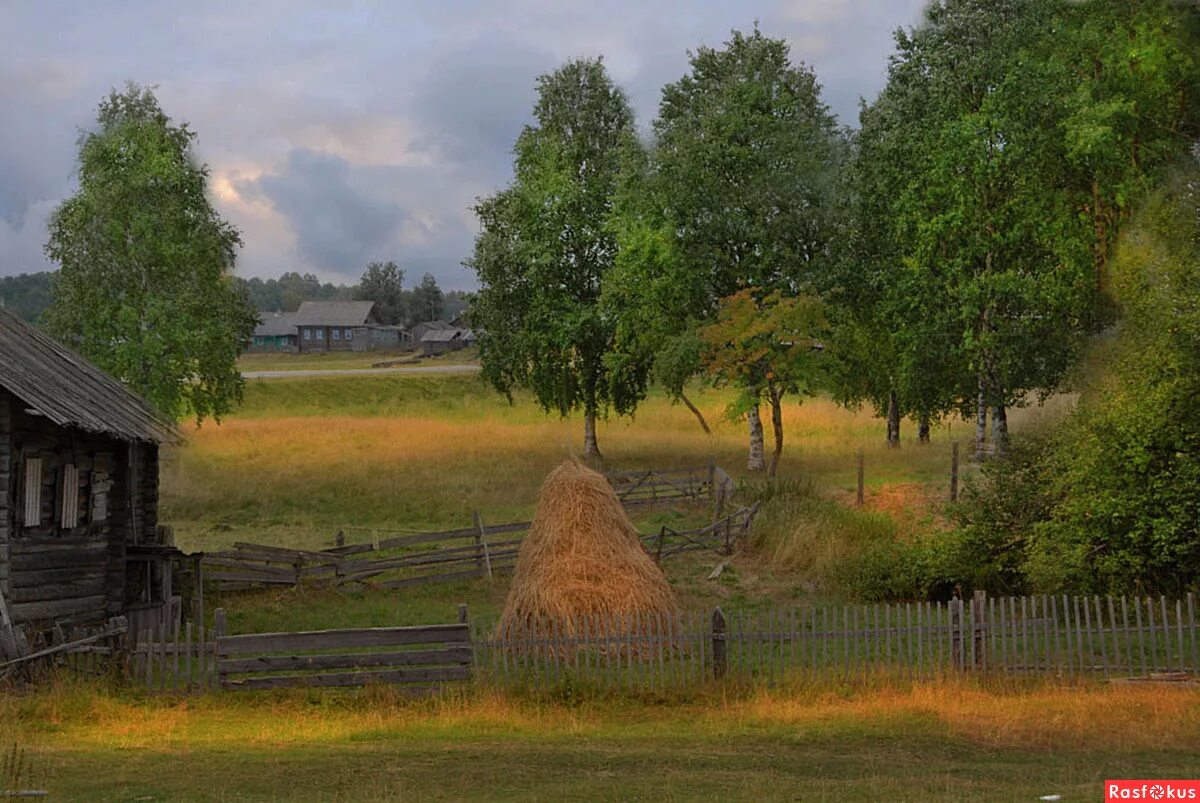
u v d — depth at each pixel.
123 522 19.67
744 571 25.12
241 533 31.61
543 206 48.19
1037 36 38.06
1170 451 18.12
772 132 41.81
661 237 42.16
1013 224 36.06
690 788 9.57
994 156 35.47
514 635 16.03
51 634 17.33
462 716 13.44
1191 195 22.03
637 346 45.06
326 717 13.56
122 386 22.84
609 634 15.01
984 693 14.03
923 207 37.62
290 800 8.96
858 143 43.78
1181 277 19.11
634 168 44.03
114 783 9.63
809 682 14.68
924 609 20.30
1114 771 10.27
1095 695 13.73
